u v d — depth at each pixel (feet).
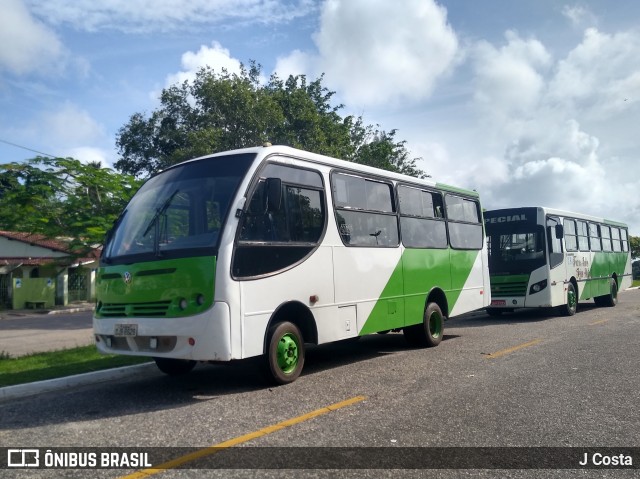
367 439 17.89
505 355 33.37
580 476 15.15
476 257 43.70
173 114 93.56
